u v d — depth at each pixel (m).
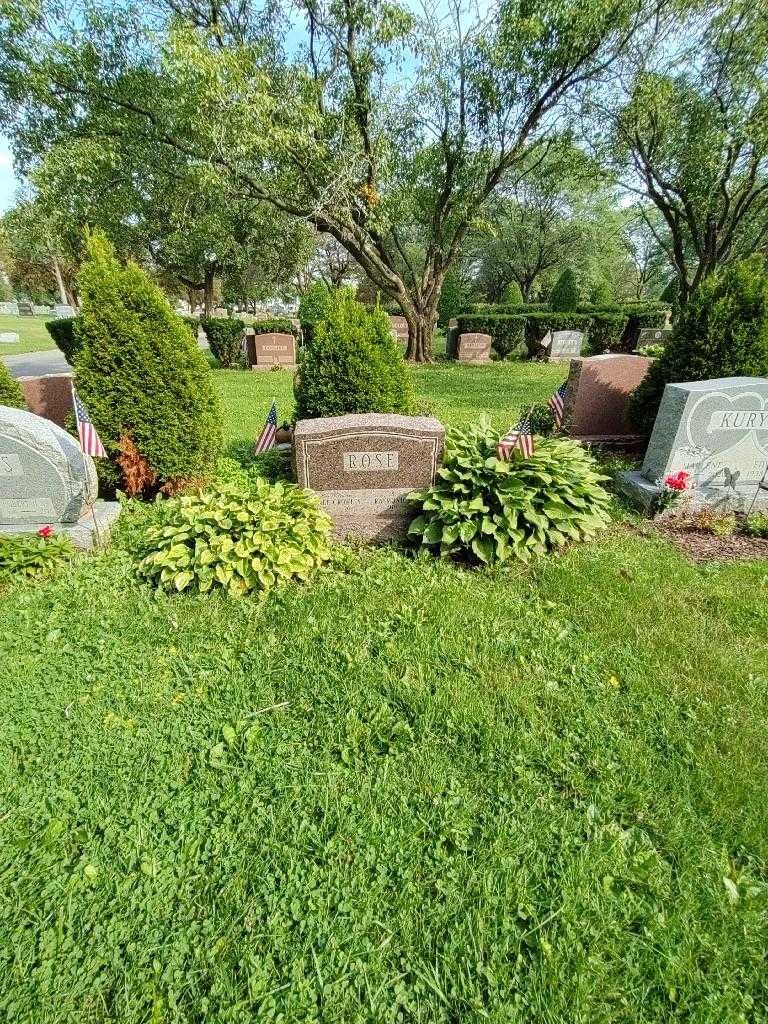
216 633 2.95
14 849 1.82
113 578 3.49
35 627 2.98
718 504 4.88
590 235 27.94
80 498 3.99
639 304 22.50
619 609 3.25
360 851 1.83
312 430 3.95
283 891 1.71
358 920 1.63
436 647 2.85
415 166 13.08
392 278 14.73
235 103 8.95
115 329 4.21
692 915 1.66
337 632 2.97
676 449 4.73
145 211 14.99
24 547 3.60
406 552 4.19
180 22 8.80
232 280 25.78
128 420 4.43
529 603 3.34
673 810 2.00
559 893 1.71
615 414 7.02
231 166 10.30
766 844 1.88
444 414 8.27
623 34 10.56
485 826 1.92
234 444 6.22
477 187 14.15
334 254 34.25
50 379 5.97
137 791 2.04
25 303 43.59
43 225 11.72
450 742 2.27
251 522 3.60
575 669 2.72
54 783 2.06
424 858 1.81
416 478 4.17
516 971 1.51
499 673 2.67
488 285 34.38
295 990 1.47
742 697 2.54
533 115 12.40
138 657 2.75
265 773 2.12
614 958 1.56
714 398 4.56
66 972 1.51
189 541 3.59
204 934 1.60
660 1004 1.46
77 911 1.65
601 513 4.41
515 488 3.93
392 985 1.49
